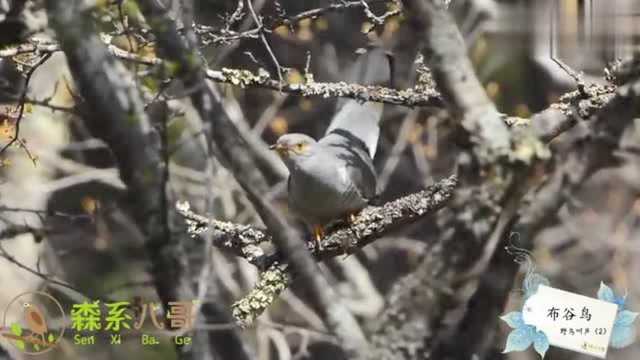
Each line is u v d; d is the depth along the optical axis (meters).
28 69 9.90
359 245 10.19
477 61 14.84
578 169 6.90
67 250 17.64
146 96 9.18
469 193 6.68
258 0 16.25
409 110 18.47
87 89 6.79
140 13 8.89
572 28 9.24
